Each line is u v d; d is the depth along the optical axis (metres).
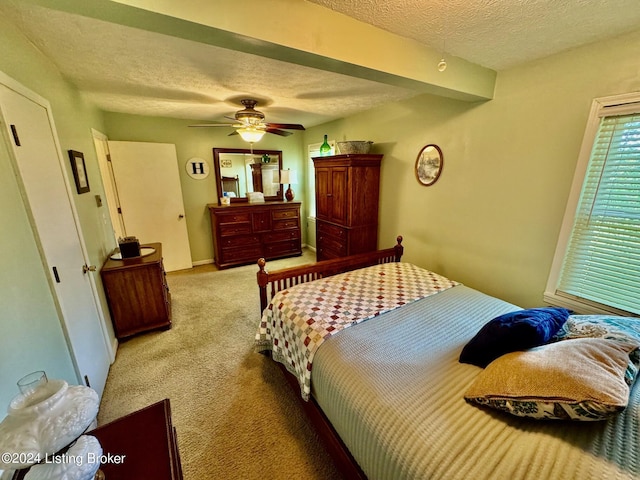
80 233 1.85
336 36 1.36
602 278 1.72
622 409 0.69
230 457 1.42
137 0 0.93
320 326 1.51
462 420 0.91
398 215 3.18
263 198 4.84
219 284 3.78
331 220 3.60
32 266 1.20
